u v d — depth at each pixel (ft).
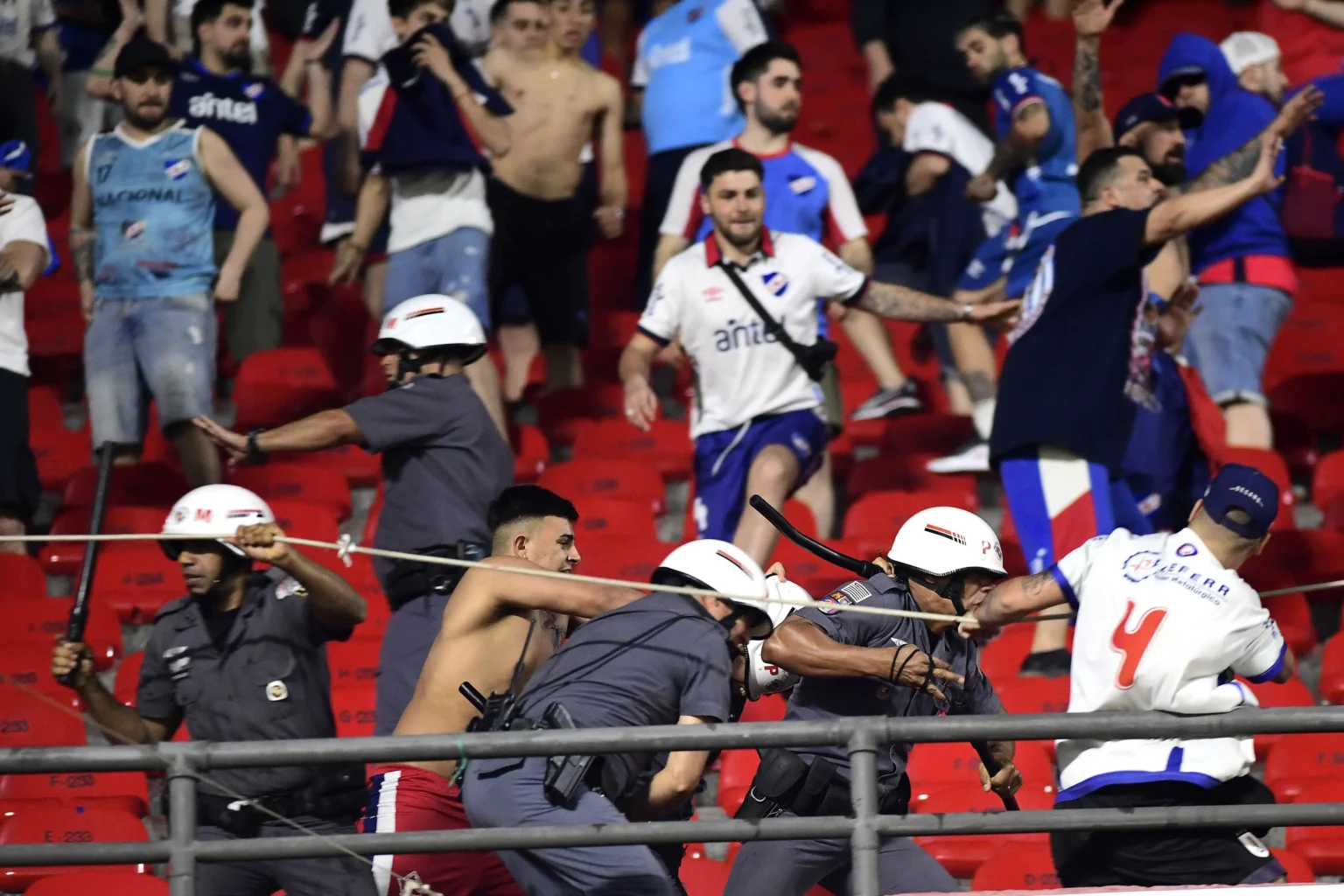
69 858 63.10
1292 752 91.56
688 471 125.70
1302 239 123.24
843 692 70.33
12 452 108.78
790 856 69.67
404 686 78.18
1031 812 63.10
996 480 121.39
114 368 113.19
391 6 117.19
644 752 64.34
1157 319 97.40
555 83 124.26
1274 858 75.51
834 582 110.01
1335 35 137.69
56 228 150.41
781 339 100.73
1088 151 113.19
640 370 101.71
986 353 121.19
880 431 128.47
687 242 119.44
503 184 123.24
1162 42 181.57
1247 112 121.49
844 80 182.70
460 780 69.26
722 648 68.44
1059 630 100.27
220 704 73.67
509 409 128.88
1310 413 129.49
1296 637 105.50
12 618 103.60
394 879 70.64
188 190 114.21
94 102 153.17
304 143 165.48
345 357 136.67
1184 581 67.05
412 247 115.03
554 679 67.82
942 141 124.98
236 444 79.30
